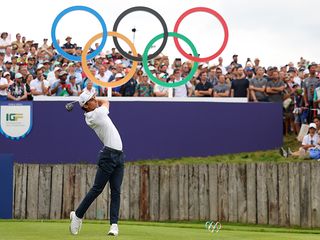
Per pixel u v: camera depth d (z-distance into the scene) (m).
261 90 18.38
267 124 17.70
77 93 17.95
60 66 19.28
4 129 17.12
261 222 13.96
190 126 17.50
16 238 7.91
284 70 19.66
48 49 20.72
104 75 17.91
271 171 13.93
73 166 14.79
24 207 14.70
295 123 18.69
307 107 18.25
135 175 14.67
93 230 9.23
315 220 13.53
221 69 19.77
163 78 18.50
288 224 13.76
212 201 14.33
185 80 17.44
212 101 17.56
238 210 14.15
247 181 14.11
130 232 9.05
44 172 14.77
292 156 16.97
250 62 20.06
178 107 17.47
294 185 13.73
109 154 8.34
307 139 16.83
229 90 18.48
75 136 17.25
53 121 17.22
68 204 14.73
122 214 14.66
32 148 17.16
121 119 17.31
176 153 17.47
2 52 19.47
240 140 17.62
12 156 14.37
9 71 18.75
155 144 17.39
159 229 9.90
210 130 17.55
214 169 14.35
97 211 14.49
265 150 17.64
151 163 17.12
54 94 17.86
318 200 13.53
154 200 14.59
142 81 18.34
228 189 14.24
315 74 18.23
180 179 14.52
